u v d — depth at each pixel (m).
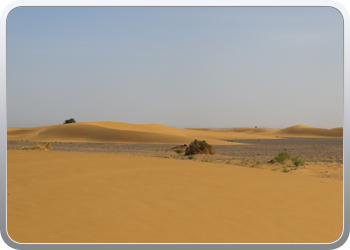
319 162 31.58
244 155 42.66
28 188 10.98
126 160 17.19
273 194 11.71
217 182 13.12
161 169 15.21
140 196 10.57
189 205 9.86
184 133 147.50
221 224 8.37
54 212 8.71
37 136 108.06
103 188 11.36
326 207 10.46
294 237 7.79
